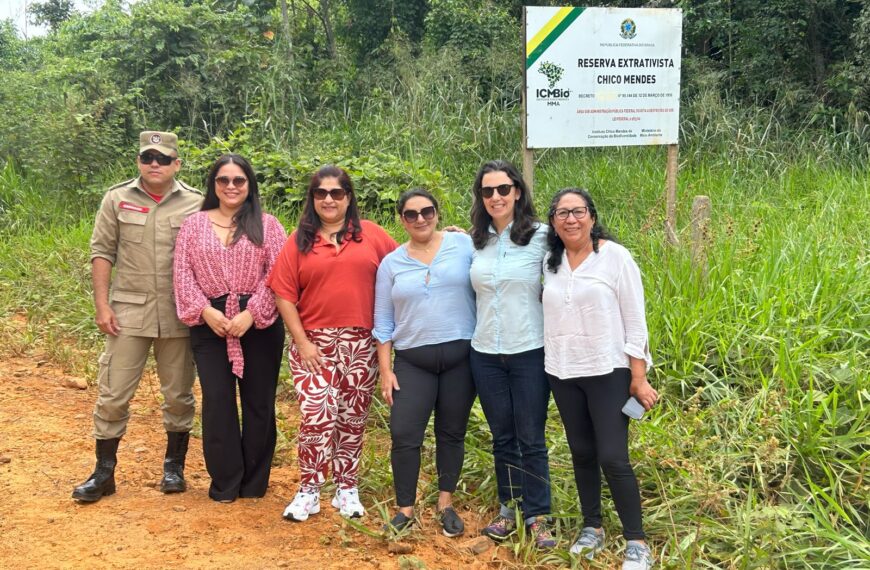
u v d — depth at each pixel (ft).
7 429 16.46
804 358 14.85
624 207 26.40
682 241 19.66
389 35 50.11
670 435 13.70
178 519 12.62
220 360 12.85
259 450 13.43
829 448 13.03
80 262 25.85
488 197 11.70
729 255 18.63
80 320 23.15
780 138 33.83
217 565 11.23
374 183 28.22
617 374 11.06
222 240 12.78
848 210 23.16
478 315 12.05
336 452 12.98
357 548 11.93
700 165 31.68
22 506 12.95
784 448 13.24
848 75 35.47
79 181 33.58
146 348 13.30
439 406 12.50
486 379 12.03
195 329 12.78
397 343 12.36
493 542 12.33
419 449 12.38
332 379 12.45
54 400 18.38
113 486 13.51
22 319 24.31
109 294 13.39
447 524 12.48
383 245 12.96
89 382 19.52
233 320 12.46
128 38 41.52
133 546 11.68
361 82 45.75
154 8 41.50
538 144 20.90
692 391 15.37
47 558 11.26
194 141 39.22
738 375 15.39
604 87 21.20
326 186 12.11
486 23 43.78
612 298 11.03
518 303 11.74
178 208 13.28
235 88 40.52
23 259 27.66
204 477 14.57
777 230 21.54
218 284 12.60
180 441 13.85
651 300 17.31
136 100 40.40
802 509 12.42
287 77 39.50
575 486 13.46
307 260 12.28
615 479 11.05
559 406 11.59
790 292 16.78
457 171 33.06
